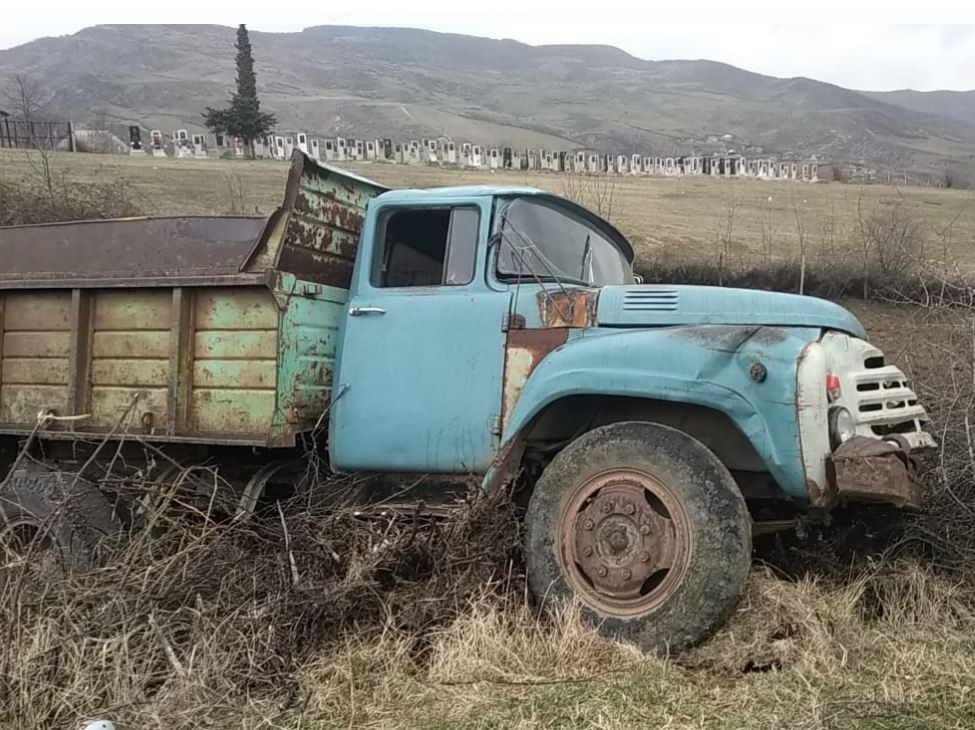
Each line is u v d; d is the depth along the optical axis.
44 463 5.11
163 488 4.64
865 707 3.11
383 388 4.62
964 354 5.65
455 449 4.44
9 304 5.34
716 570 3.61
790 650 3.50
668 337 3.99
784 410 3.75
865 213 16.59
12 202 12.05
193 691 3.36
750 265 11.22
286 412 4.64
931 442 4.34
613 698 3.24
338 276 5.14
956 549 4.23
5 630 3.54
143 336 4.95
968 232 14.88
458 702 3.29
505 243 4.57
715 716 3.09
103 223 5.25
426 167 27.00
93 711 3.27
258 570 4.04
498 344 4.41
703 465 3.75
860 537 4.38
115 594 3.82
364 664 3.62
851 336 4.21
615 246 5.52
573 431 4.41
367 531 4.30
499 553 4.08
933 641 3.62
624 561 3.79
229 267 4.79
